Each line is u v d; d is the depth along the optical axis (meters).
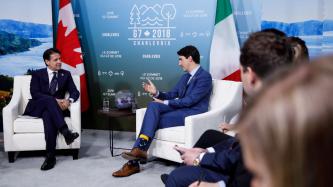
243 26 4.09
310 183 0.30
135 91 4.45
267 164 0.31
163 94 3.49
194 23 4.18
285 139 0.30
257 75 1.24
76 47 4.27
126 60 4.42
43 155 3.63
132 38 4.37
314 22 3.87
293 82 0.31
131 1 4.30
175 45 4.27
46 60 3.66
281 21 3.97
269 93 0.32
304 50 1.75
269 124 0.30
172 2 4.20
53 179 3.00
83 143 4.00
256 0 4.01
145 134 3.13
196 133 3.01
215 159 1.71
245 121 0.32
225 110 3.24
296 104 0.30
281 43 1.25
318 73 0.31
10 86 4.43
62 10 4.24
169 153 3.16
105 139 4.17
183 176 1.77
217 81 3.50
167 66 4.33
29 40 4.34
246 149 0.33
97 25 4.43
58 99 3.58
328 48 3.86
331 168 0.30
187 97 3.30
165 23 4.26
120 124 4.55
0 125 4.48
